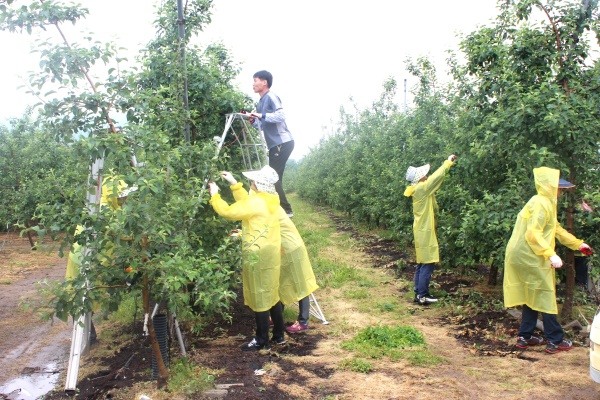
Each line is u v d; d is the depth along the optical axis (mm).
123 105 4848
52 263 12148
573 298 7316
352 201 17719
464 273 9820
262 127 7770
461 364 5707
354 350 6074
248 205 5695
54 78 4562
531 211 5840
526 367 5566
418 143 11414
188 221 5270
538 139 6500
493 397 4906
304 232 15562
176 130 6398
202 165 5789
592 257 6871
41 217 4547
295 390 5027
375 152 15547
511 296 6051
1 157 13484
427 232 8016
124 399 4965
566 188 6074
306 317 6820
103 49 4633
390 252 12281
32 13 4457
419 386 5121
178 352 6000
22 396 5320
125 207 4383
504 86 6922
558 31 6715
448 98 10648
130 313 7531
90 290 4652
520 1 6750
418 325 7113
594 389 4996
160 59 6598
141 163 4758
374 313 7656
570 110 6078
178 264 4484
